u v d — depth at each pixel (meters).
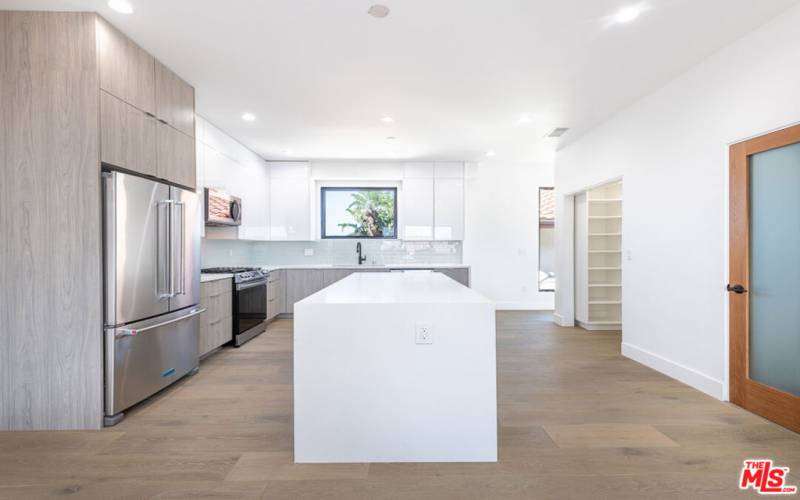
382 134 5.22
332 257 7.15
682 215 3.41
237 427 2.59
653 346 3.83
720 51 3.00
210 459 2.19
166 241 3.12
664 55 3.08
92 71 2.54
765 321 2.70
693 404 2.94
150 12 2.53
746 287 2.81
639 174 4.02
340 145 5.79
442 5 2.46
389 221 7.28
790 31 2.47
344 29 2.74
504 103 4.10
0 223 2.55
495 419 2.14
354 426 2.14
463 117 4.54
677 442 2.37
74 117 2.54
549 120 4.64
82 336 2.56
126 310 2.72
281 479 1.99
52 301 2.55
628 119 4.19
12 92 2.54
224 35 2.81
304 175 6.73
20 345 2.56
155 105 3.14
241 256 6.46
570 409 2.87
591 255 6.01
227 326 4.55
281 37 2.84
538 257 7.42
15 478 2.02
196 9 2.50
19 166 2.54
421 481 1.97
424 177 6.87
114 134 2.70
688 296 3.35
